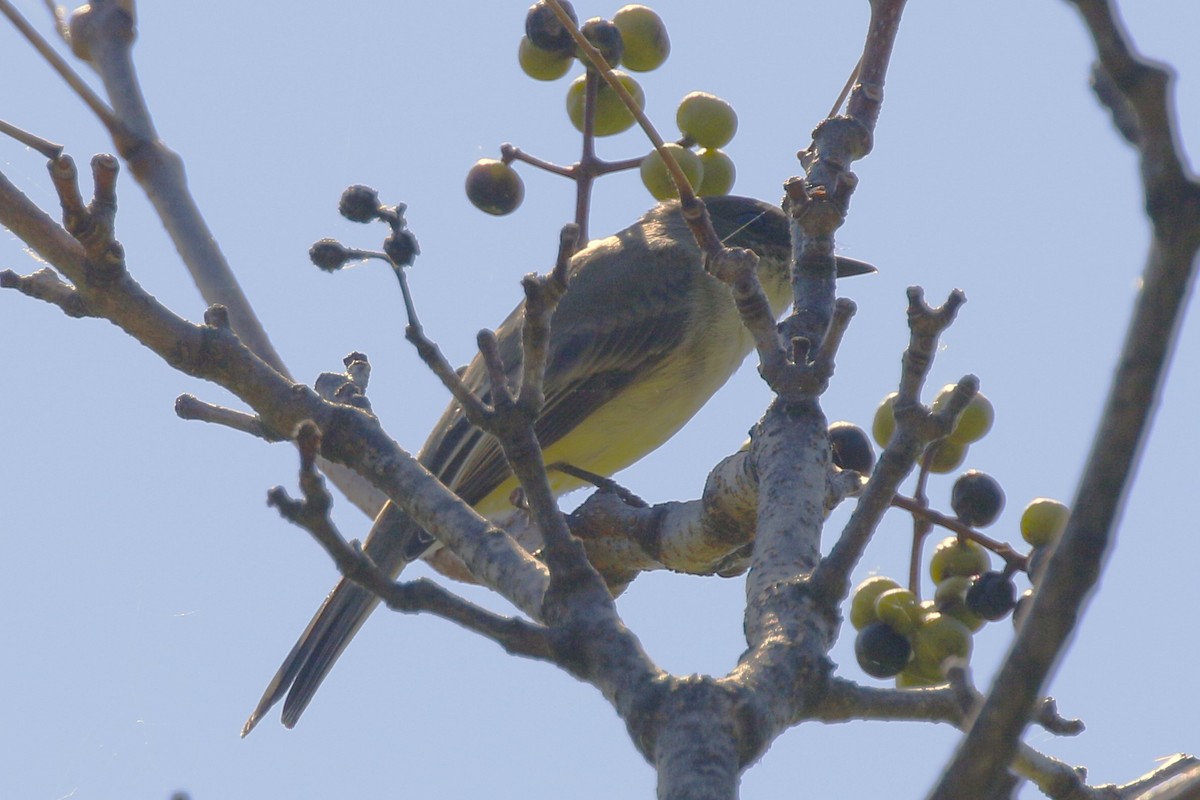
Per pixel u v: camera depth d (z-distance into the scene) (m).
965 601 8.57
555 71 10.59
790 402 7.29
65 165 7.05
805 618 6.08
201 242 10.15
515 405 6.04
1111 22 3.73
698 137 10.57
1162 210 3.78
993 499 8.72
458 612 5.82
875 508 6.06
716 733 5.48
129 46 10.20
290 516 5.62
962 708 5.45
